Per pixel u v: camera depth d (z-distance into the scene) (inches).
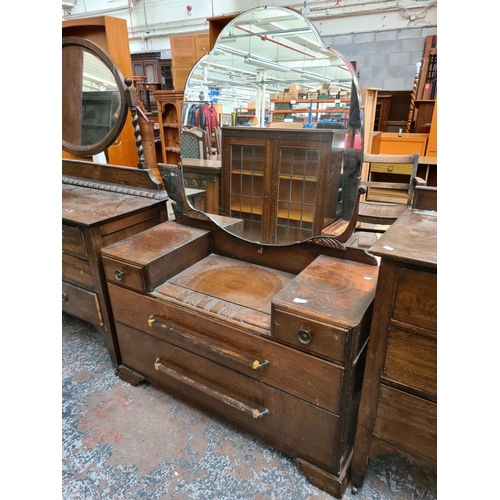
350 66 37.6
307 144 43.8
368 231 68.2
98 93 64.8
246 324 41.0
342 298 37.9
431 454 35.2
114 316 55.1
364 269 44.5
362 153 40.1
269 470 44.3
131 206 58.7
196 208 58.1
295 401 40.1
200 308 44.5
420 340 32.0
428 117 121.4
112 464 45.3
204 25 191.9
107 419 52.1
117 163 87.3
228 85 48.0
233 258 58.2
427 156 113.3
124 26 75.5
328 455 40.0
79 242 54.7
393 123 136.3
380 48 151.8
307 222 47.6
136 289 49.7
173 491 42.1
